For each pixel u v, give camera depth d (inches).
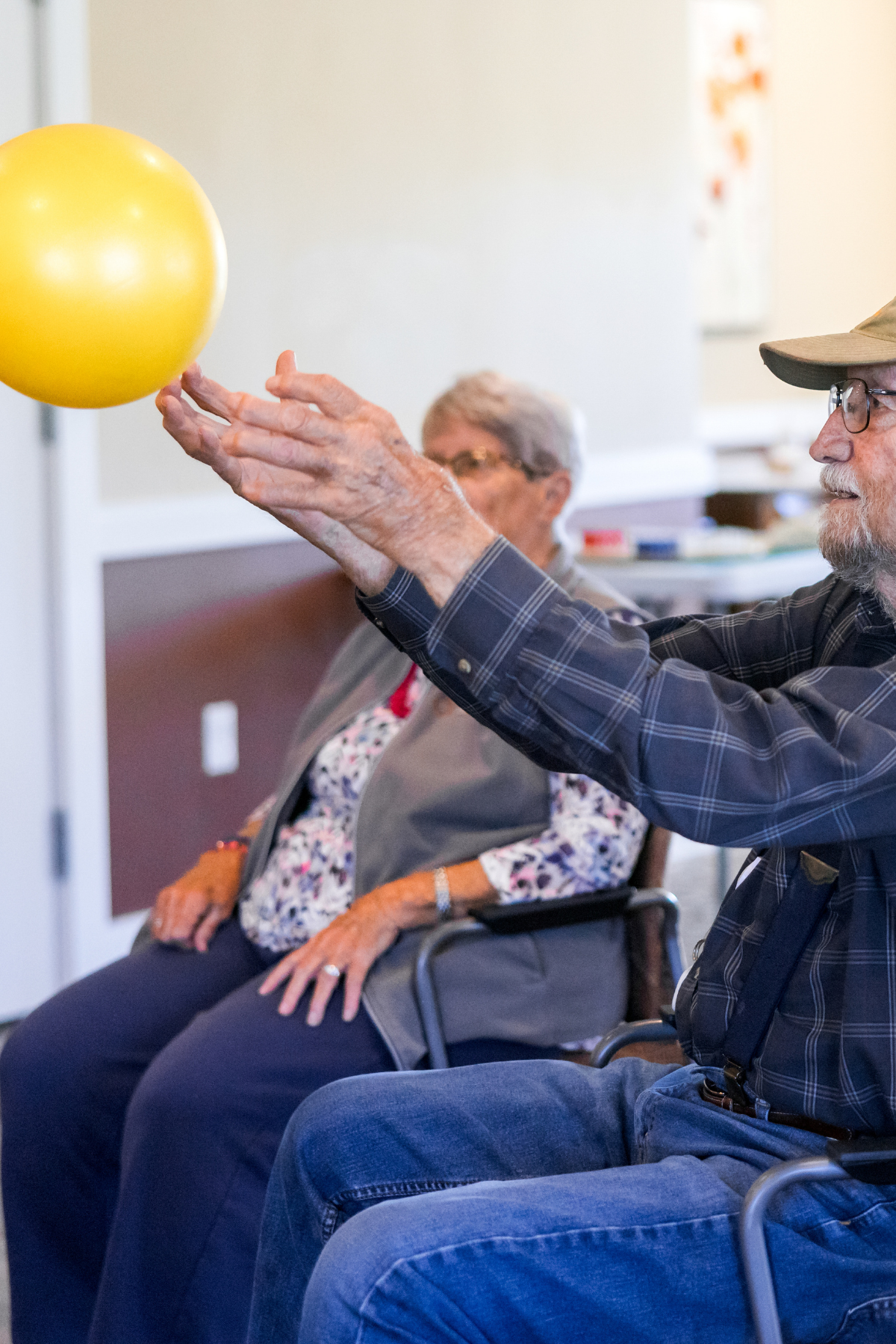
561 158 152.7
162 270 41.4
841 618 54.5
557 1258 43.6
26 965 121.4
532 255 151.1
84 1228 71.8
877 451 47.5
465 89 143.0
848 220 229.3
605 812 69.5
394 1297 42.4
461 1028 67.2
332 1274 43.1
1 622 116.6
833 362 46.6
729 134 204.1
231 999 69.2
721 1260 44.4
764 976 48.2
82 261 40.4
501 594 43.5
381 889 69.1
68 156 41.6
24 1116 71.4
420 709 74.4
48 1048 72.0
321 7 131.0
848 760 42.3
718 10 199.3
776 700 44.5
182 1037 66.9
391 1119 52.3
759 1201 42.9
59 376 42.1
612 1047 58.1
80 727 120.6
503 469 76.2
